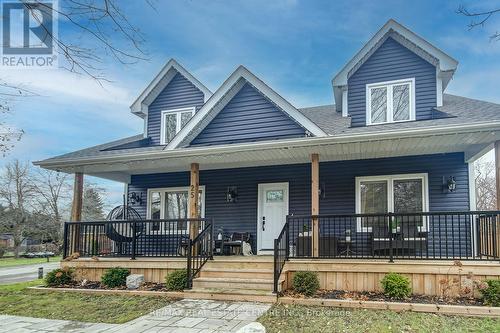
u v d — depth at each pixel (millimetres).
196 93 12336
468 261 7156
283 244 8711
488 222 7480
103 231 10703
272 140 8789
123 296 7980
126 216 11859
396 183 10008
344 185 10367
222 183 11664
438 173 9617
